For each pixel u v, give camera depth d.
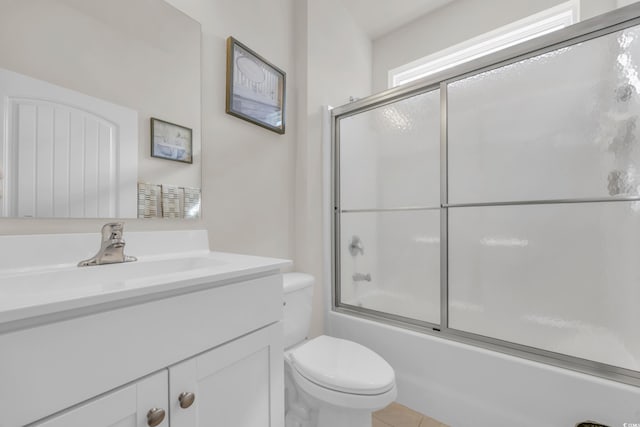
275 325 0.85
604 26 1.17
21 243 0.76
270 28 1.59
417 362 1.45
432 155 1.70
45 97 0.82
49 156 0.83
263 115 1.50
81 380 0.48
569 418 1.09
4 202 0.76
